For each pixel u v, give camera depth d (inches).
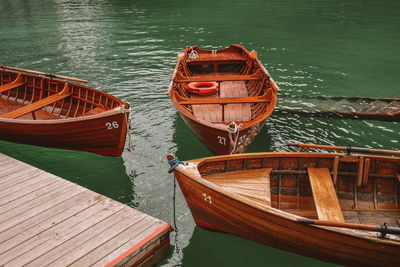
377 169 251.0
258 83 403.9
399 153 231.5
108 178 306.7
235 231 227.8
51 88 420.8
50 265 178.5
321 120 402.9
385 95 487.5
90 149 334.3
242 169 251.4
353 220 237.9
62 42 785.6
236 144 274.5
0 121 318.0
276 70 590.9
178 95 336.5
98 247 191.0
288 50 709.3
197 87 407.2
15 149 356.8
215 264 221.3
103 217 215.0
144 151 344.8
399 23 917.8
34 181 251.6
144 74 573.3
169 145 355.9
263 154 247.0
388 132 375.9
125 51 712.4
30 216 214.7
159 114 423.2
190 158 334.0
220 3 1392.7
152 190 289.4
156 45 757.9
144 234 201.6
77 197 234.1
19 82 441.4
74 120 302.5
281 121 401.4
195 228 251.4
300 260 224.8
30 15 1168.8
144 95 485.1
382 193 251.1
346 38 790.5
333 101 459.2
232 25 960.9
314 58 655.1
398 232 173.6
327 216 213.2
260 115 303.4
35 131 322.7
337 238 187.6
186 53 508.1
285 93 490.9
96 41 794.2
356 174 252.7
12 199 230.7
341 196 251.6
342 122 398.0
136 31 896.9
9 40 805.2
